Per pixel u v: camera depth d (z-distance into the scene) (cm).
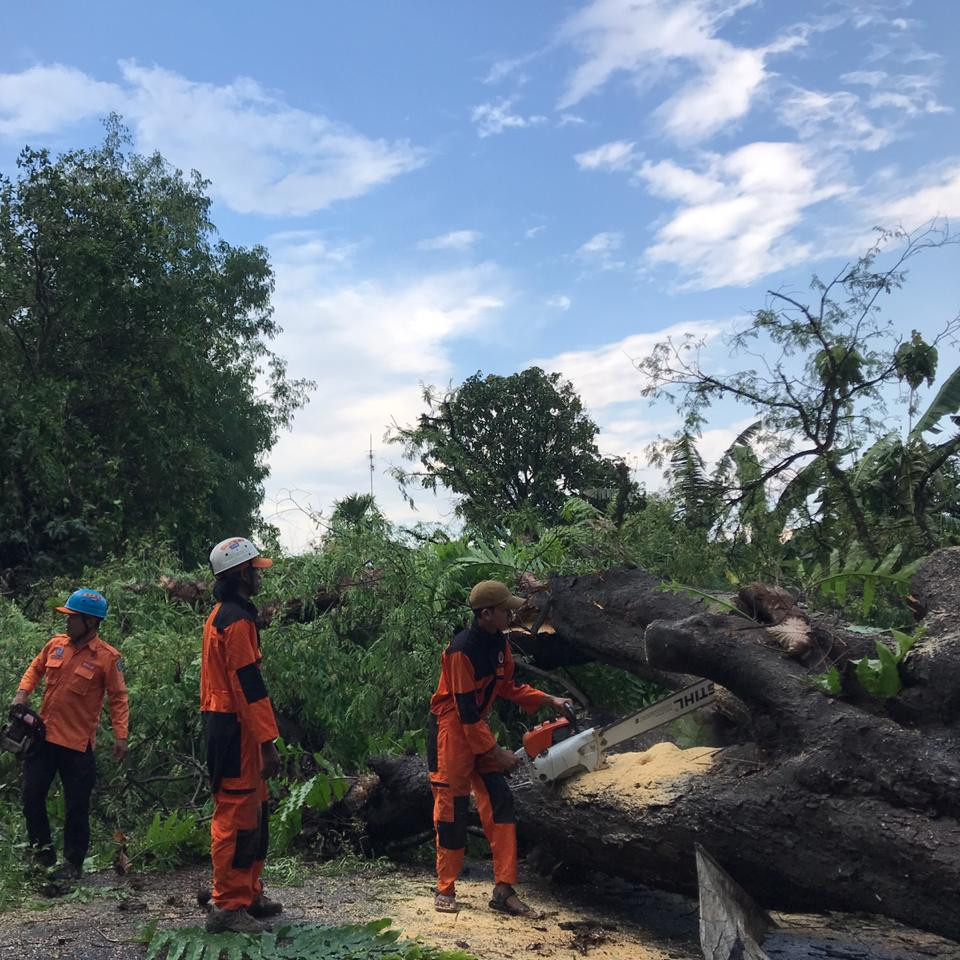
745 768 398
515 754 439
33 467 1474
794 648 411
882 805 346
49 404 1612
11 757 586
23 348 1788
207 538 2205
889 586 496
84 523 1476
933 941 408
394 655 636
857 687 400
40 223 1767
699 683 438
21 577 1362
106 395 1847
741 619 440
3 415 1477
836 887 352
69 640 488
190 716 644
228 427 2767
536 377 2825
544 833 466
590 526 742
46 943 350
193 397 2059
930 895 325
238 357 2872
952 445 1095
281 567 720
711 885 353
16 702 470
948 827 330
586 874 504
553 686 670
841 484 1073
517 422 2791
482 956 353
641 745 506
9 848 476
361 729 643
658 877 420
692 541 778
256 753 362
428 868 545
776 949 390
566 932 404
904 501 1101
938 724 381
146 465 1903
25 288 1800
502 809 432
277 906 400
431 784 436
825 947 395
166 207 2672
